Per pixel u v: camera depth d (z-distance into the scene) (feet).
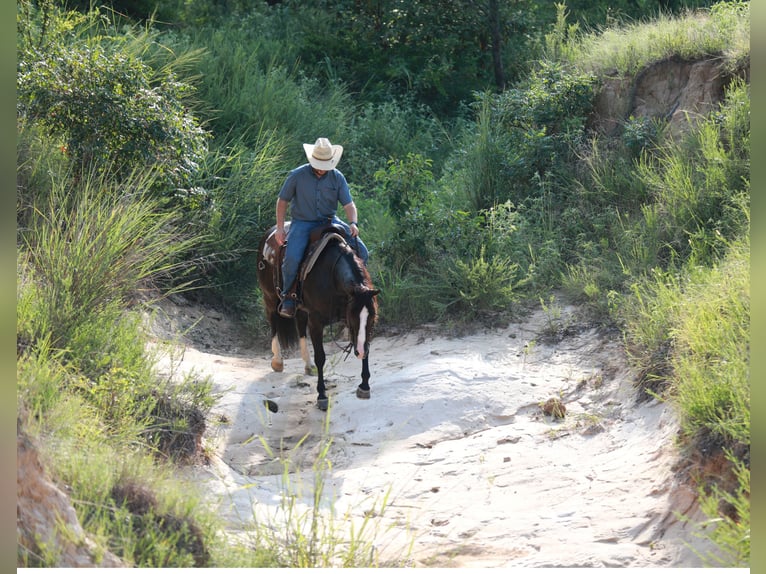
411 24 69.72
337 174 32.19
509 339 36.60
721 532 18.29
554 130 49.49
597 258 39.14
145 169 40.16
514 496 23.76
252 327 42.65
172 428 25.86
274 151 51.08
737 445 20.66
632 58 49.37
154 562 17.52
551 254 40.98
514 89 53.26
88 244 29.35
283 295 32.17
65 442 20.13
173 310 41.42
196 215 43.21
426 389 31.63
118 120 39.88
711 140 39.65
